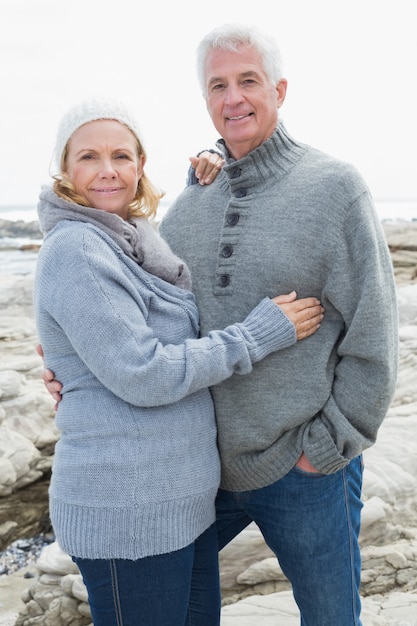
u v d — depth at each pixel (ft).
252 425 7.77
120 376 6.73
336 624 7.79
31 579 14.97
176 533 7.08
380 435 14.90
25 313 27.22
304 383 7.68
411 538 12.74
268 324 7.43
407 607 11.07
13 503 17.42
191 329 7.84
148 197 8.17
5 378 18.80
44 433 18.45
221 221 8.32
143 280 7.45
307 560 7.80
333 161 7.86
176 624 7.30
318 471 7.64
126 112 7.57
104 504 6.87
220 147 8.50
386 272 7.59
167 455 7.07
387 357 7.39
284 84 8.27
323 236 7.54
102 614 7.18
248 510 8.22
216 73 7.91
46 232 7.43
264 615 10.65
